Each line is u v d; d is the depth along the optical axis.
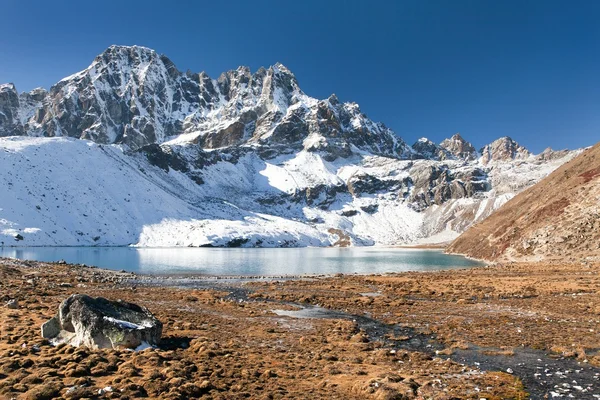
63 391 16.17
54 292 47.75
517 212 141.12
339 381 19.64
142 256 163.50
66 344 23.67
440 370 21.84
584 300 44.72
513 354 25.30
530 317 36.97
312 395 17.58
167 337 27.75
